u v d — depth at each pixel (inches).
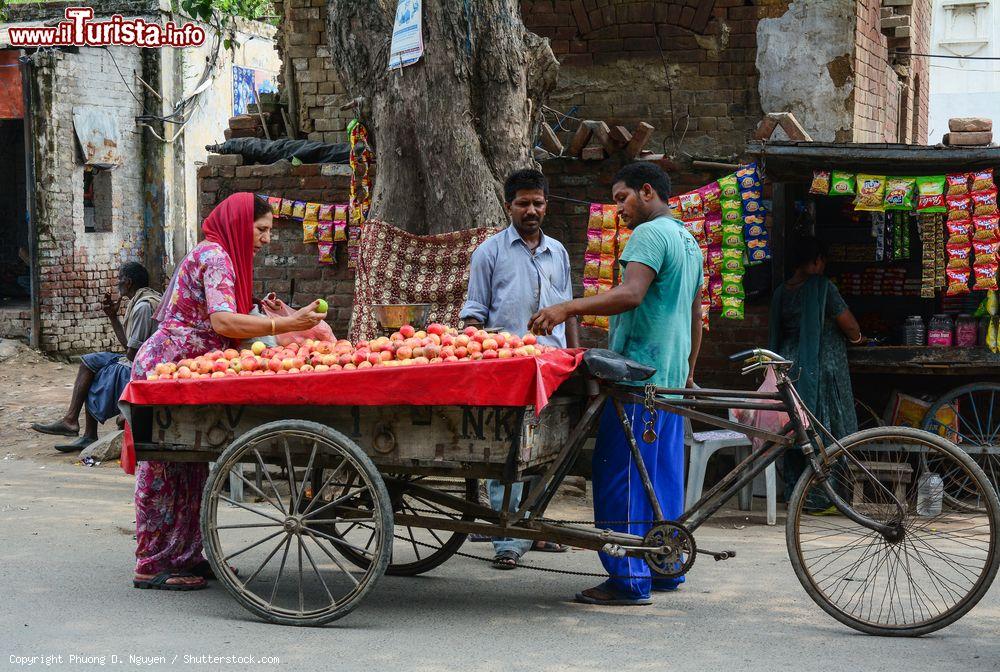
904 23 393.4
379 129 296.5
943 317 300.5
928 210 285.3
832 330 294.8
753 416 278.7
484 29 286.0
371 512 188.7
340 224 367.6
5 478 321.4
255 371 190.1
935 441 183.2
